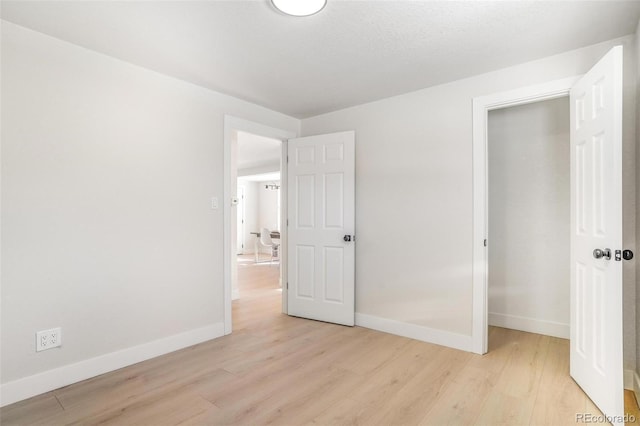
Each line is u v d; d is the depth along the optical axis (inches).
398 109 129.6
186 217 116.8
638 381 80.7
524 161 132.6
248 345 117.8
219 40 88.8
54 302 87.9
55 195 88.2
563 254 125.3
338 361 104.4
